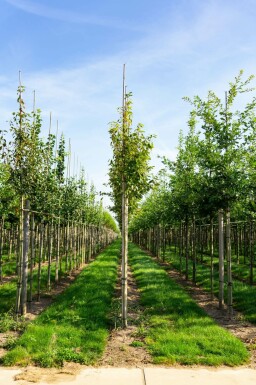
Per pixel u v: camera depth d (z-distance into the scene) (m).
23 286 10.42
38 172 11.52
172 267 22.75
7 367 6.60
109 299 12.12
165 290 13.67
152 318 9.91
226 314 10.86
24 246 10.53
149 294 13.01
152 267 21.34
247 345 7.92
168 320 9.77
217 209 11.27
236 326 9.54
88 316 9.73
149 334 8.54
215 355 7.13
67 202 19.27
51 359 6.77
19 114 10.41
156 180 10.13
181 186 15.20
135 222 47.69
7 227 21.03
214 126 11.10
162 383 5.95
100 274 17.83
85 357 6.95
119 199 11.12
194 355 7.09
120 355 7.27
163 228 28.70
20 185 10.48
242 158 10.76
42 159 11.78
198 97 11.39
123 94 9.95
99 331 8.50
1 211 15.59
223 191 10.82
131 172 9.66
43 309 11.31
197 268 20.92
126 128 9.88
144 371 6.45
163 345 7.60
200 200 12.09
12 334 8.53
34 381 5.96
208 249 29.80
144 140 9.82
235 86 11.16
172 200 17.09
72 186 19.78
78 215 22.00
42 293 13.84
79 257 23.06
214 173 11.40
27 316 10.29
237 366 6.75
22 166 10.56
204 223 21.45
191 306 11.09
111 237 71.38
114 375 6.28
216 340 7.89
